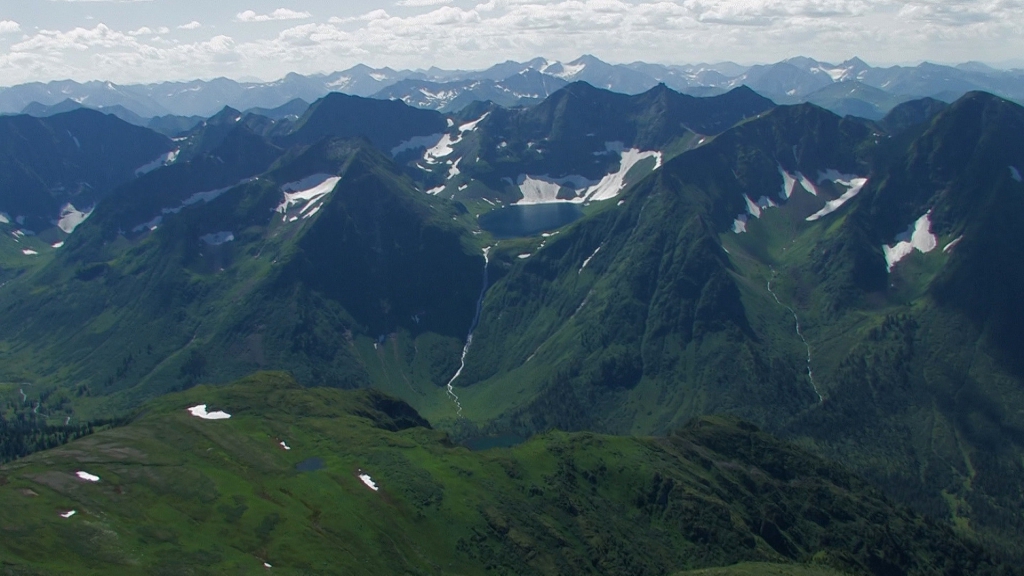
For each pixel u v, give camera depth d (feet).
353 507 593.01
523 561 598.34
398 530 584.81
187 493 568.41
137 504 545.44
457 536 600.80
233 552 509.35
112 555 476.13
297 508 577.43
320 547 529.86
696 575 588.50
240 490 585.63
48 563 454.81
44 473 570.87
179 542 507.71
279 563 506.89
